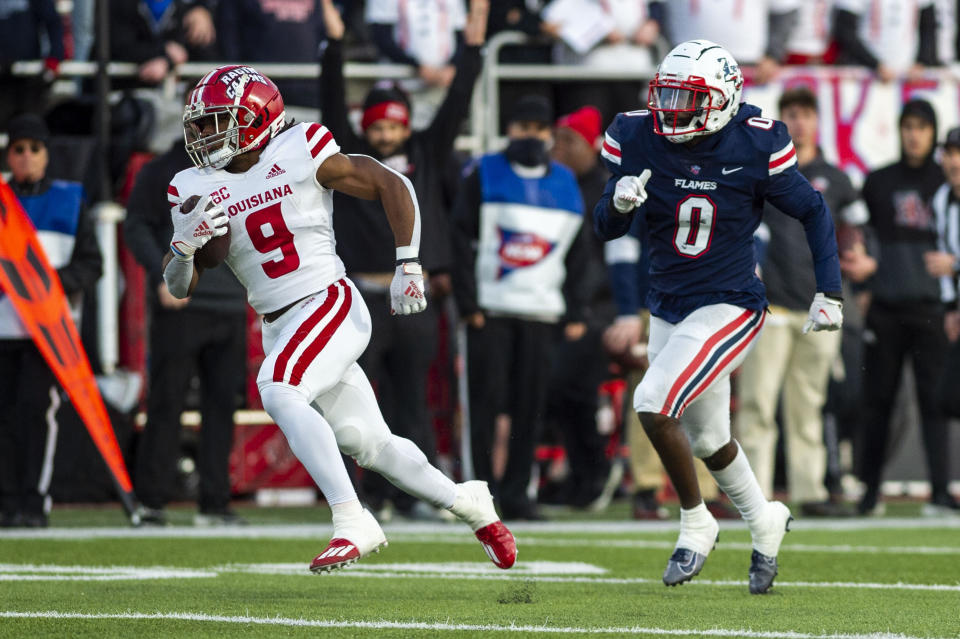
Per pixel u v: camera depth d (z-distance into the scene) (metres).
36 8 35.53
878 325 34.25
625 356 31.50
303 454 16.05
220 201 16.86
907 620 15.51
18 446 29.31
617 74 37.31
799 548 25.09
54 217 29.33
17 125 29.22
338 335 16.66
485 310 30.92
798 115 33.22
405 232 17.02
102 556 22.78
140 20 36.53
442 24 36.62
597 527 29.88
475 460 31.20
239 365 30.39
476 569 21.30
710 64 17.70
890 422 34.53
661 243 18.58
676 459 17.88
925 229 34.16
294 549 24.27
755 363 32.56
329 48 29.14
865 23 39.22
